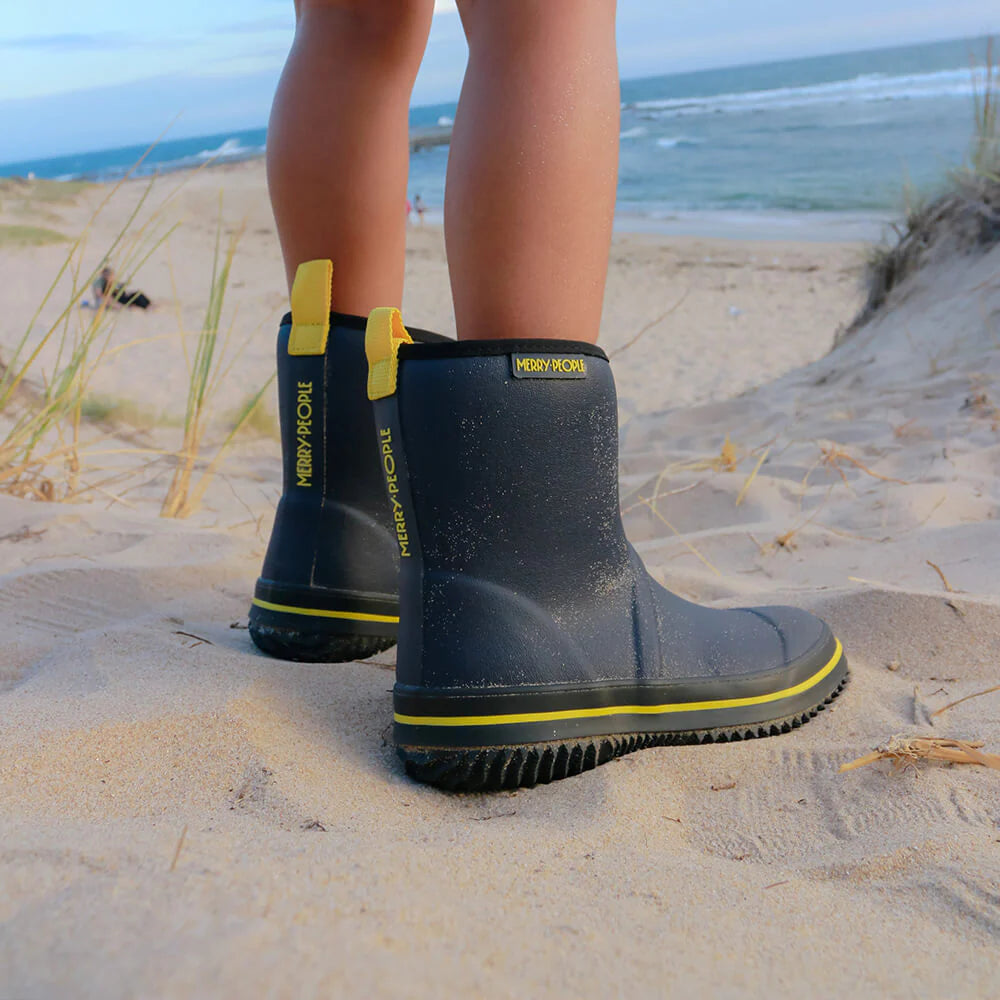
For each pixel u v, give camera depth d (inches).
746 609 49.8
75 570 65.4
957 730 42.8
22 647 52.5
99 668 46.8
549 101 36.5
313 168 47.6
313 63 47.9
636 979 23.0
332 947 21.1
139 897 22.6
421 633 39.6
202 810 34.1
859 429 103.0
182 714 40.6
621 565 42.3
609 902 27.7
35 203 542.9
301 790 36.4
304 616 49.6
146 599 63.4
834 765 40.3
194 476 120.3
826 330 287.7
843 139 946.7
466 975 21.5
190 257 427.2
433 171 1187.9
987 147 150.3
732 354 261.9
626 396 222.1
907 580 62.9
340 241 48.6
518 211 36.8
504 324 38.3
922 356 124.7
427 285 380.2
